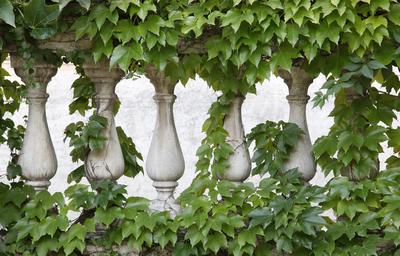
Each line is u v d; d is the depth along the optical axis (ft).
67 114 25.64
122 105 26.02
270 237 16.33
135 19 15.90
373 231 16.88
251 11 15.81
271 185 16.53
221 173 16.99
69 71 25.86
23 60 16.11
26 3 15.51
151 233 16.35
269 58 16.53
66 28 15.93
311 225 16.11
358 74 16.12
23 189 16.52
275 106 25.98
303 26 15.93
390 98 16.88
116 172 16.63
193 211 16.26
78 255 16.58
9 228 16.60
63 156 25.63
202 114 25.93
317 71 16.53
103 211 16.29
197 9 16.02
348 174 17.06
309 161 17.11
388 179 16.63
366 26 15.96
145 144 25.94
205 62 16.48
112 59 15.71
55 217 16.28
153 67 16.61
